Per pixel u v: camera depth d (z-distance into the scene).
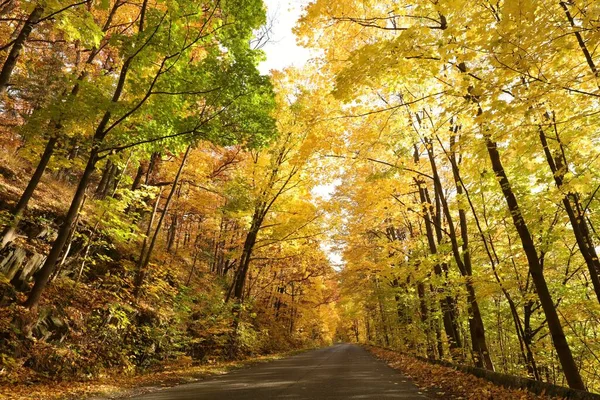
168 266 17.45
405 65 5.99
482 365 9.20
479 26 4.88
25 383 7.45
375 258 18.03
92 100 8.84
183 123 9.73
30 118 8.89
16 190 12.37
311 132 9.62
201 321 15.71
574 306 9.77
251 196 17.36
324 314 44.72
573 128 6.71
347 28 8.23
